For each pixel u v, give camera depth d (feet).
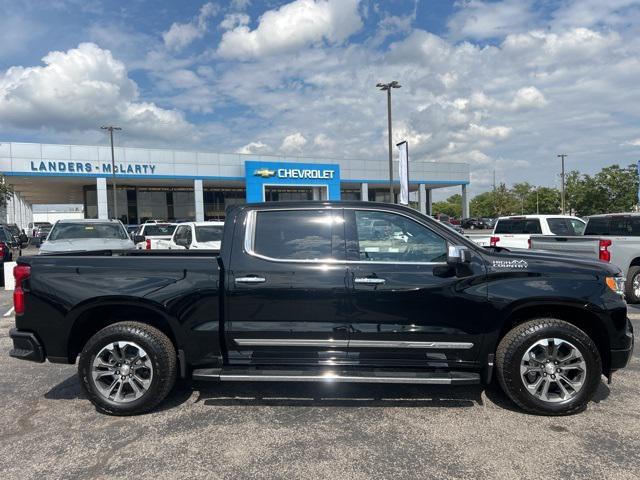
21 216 207.00
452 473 10.77
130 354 14.24
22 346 14.39
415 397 15.39
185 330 14.06
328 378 13.48
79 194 191.52
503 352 13.89
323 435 12.75
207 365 14.33
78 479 10.69
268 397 15.52
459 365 14.03
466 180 197.77
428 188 216.74
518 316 14.53
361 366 14.05
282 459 11.50
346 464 11.23
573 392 13.66
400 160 66.08
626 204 180.45
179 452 11.90
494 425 13.23
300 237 14.44
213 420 13.79
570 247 28.81
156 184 162.09
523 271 13.83
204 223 40.52
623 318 13.74
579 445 12.00
